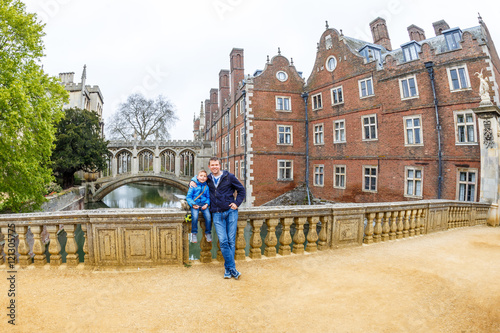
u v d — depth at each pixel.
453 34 16.42
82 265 4.46
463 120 14.35
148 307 3.17
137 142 37.44
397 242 6.38
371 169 18.94
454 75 14.77
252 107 23.47
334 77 21.73
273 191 23.62
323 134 22.84
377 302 3.38
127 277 4.05
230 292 3.59
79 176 35.66
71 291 3.57
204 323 2.86
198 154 39.28
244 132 24.22
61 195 21.30
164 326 2.80
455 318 3.04
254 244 4.93
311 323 2.90
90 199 35.06
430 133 15.64
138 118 45.31
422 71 16.02
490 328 2.86
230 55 30.05
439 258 5.18
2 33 11.66
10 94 10.62
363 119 19.52
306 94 24.30
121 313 3.03
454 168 14.58
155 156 37.91
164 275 4.13
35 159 12.81
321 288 3.76
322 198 22.77
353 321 2.95
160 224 4.43
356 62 19.88
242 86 24.80
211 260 4.71
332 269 4.48
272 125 23.89
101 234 4.35
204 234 4.63
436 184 15.30
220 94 36.09
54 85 13.19
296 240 5.27
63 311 3.06
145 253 4.41
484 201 11.54
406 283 3.97
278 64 24.38
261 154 23.47
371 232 6.12
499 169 11.37
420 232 7.45
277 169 23.81
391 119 17.67
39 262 4.42
